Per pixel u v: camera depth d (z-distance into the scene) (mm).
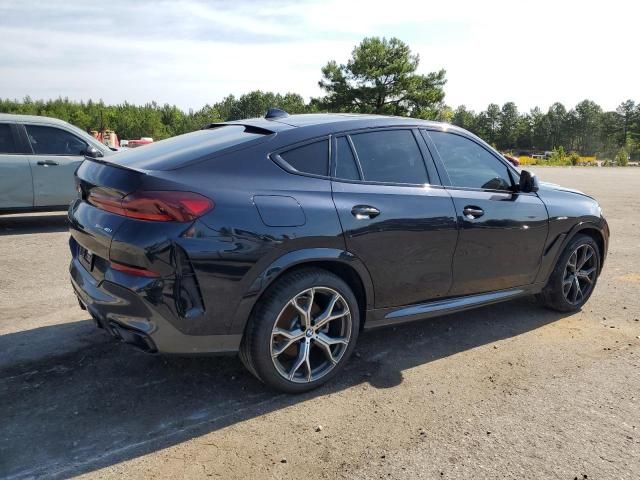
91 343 3971
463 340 4281
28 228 8344
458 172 4051
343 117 3766
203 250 2848
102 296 3012
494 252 4152
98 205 3082
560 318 4844
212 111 119812
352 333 3486
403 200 3602
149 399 3225
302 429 2967
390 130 3791
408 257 3639
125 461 2648
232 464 2650
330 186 3348
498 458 2746
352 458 2721
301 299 3270
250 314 3105
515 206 4262
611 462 2734
